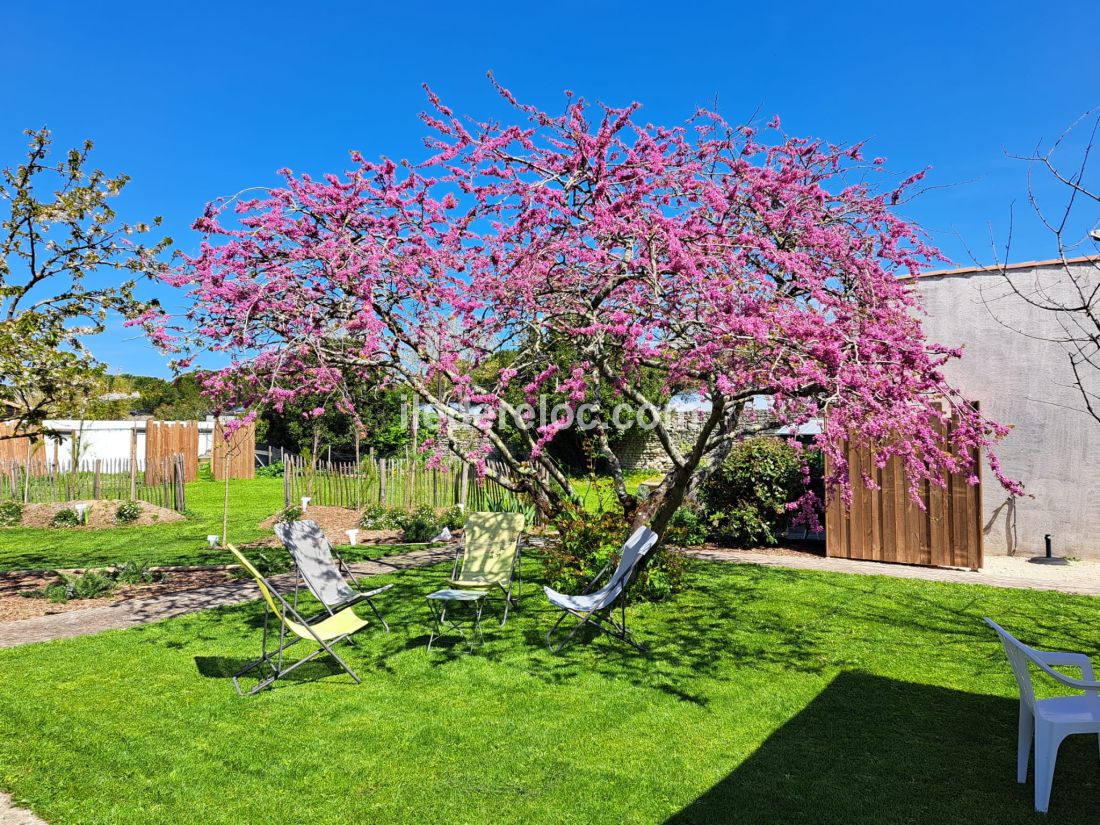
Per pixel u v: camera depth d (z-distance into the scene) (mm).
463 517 12969
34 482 16891
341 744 3918
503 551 7043
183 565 9828
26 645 5824
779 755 3730
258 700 4586
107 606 7250
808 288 5672
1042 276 9664
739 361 5176
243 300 6059
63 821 3119
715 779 3471
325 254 6047
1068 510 9516
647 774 3531
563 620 6500
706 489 11180
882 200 6992
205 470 25156
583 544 7320
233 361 6414
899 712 4305
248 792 3383
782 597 7316
